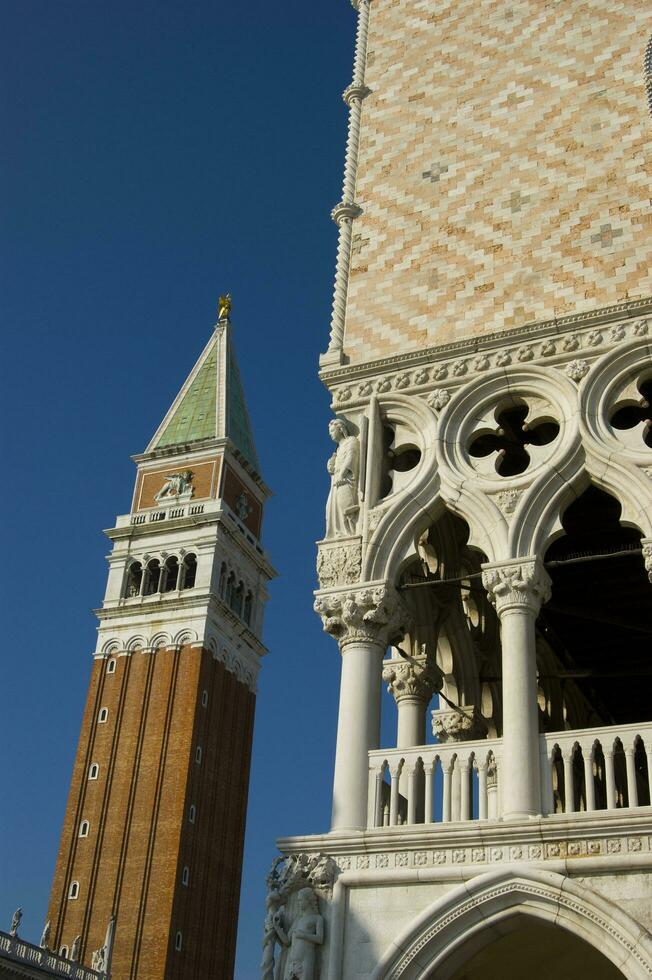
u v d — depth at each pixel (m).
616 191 20.06
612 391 18.31
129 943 94.25
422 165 22.42
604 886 14.54
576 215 20.19
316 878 15.88
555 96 21.73
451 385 19.64
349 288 21.69
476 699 22.69
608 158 20.48
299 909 15.83
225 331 138.12
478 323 19.97
